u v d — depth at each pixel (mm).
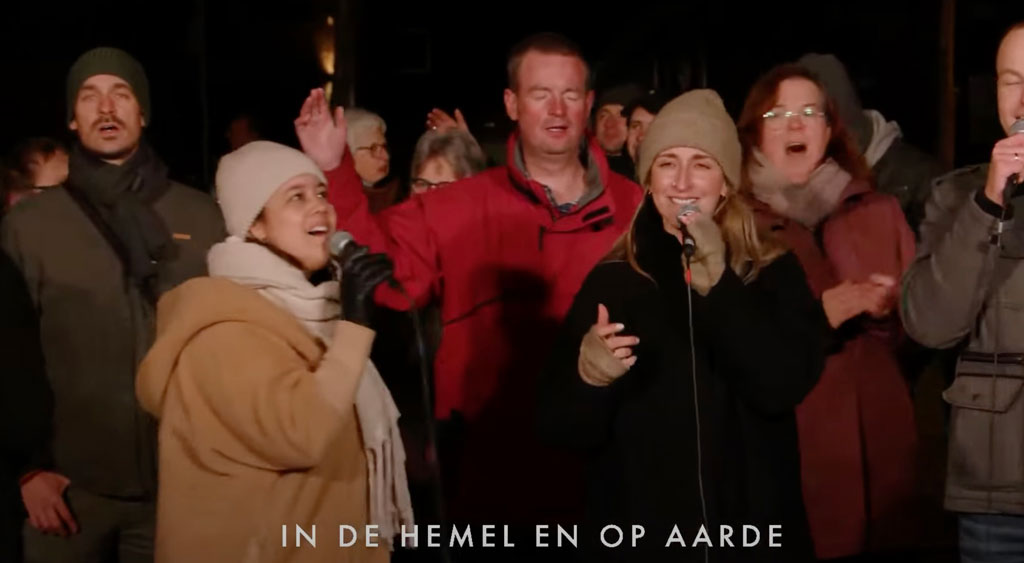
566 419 3010
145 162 3994
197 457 2832
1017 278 3225
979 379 3279
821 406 3883
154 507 3881
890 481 3932
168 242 3938
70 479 3820
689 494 3021
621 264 3166
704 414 3039
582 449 3068
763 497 3049
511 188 3916
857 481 3893
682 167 3100
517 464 3840
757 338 2986
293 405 2775
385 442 3037
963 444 3299
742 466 3055
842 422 3887
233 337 2826
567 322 3162
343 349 2850
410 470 4617
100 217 3877
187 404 2822
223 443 2824
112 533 3885
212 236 4016
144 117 4020
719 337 3016
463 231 3885
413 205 3951
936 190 3406
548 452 3828
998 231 3131
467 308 3875
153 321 3857
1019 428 3227
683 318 3082
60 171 5133
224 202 3031
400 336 4656
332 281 3068
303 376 2809
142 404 2955
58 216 3861
